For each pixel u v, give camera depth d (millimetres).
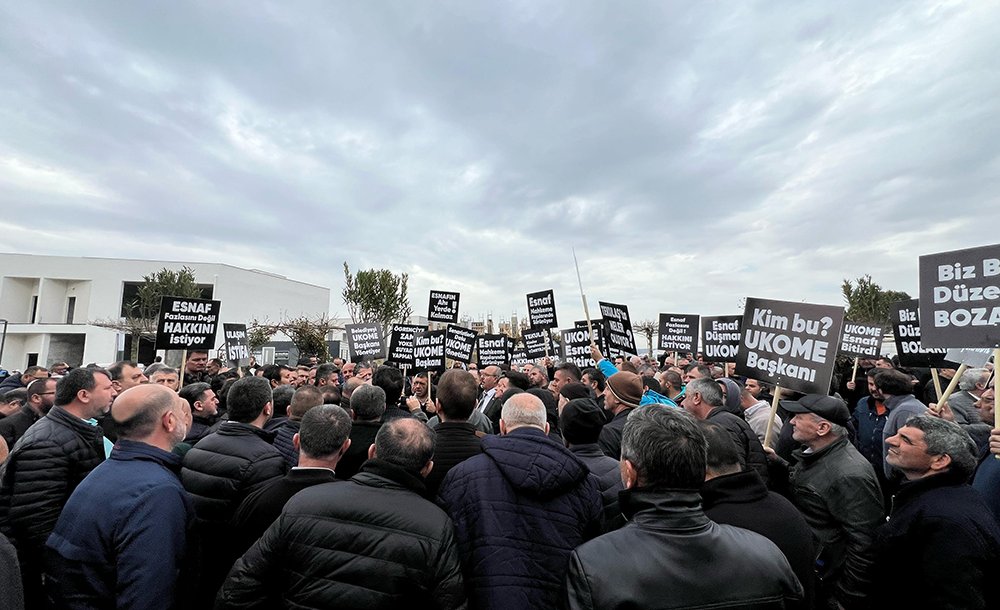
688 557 1720
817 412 3498
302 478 2701
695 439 1868
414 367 8555
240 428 3406
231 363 13656
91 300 51688
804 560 2268
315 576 2100
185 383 8547
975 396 5867
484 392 8273
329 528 2154
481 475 2568
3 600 1697
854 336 9766
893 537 2805
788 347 4207
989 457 3604
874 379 6000
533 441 2584
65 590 2248
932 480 2793
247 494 3100
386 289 31094
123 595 2193
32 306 52719
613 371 6559
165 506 2367
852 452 3404
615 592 1665
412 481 2355
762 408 5566
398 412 4656
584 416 3246
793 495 3709
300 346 28422
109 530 2264
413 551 2141
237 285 55844
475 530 2428
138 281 53094
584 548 1813
